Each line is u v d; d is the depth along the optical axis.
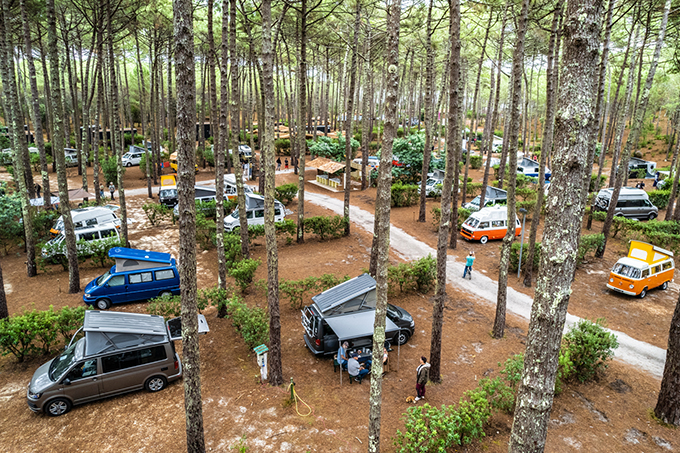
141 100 50.41
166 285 16.62
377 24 29.73
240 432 9.41
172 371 11.08
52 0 15.05
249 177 42.41
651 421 10.39
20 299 16.39
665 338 14.88
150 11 29.17
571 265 5.21
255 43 32.25
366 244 24.39
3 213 21.42
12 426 9.48
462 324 15.47
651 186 40.50
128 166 49.34
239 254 20.44
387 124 7.29
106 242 20.23
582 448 9.36
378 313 7.51
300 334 14.20
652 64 20.19
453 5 10.62
